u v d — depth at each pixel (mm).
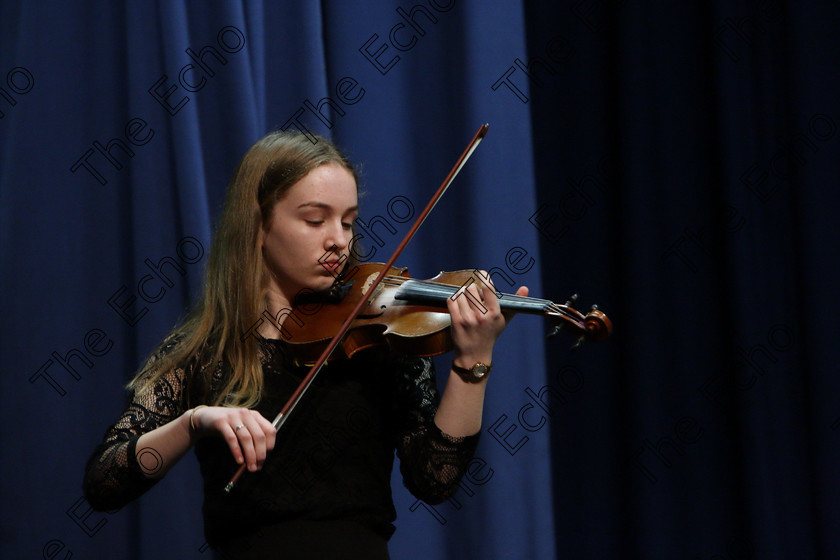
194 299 5395
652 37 6281
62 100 5586
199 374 3699
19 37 5574
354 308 3869
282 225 3805
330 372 3605
